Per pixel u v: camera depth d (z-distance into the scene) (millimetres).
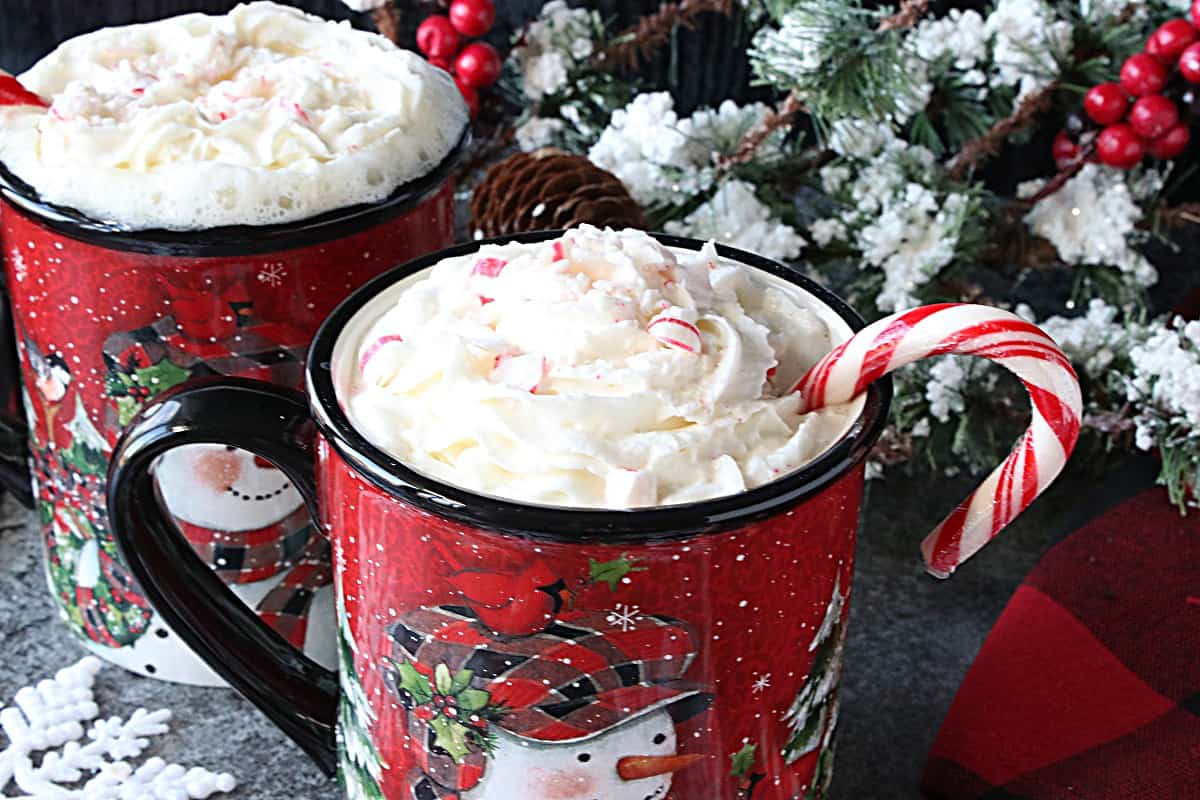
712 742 524
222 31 605
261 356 580
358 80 601
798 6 682
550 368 510
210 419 535
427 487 497
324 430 513
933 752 603
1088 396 699
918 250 694
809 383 525
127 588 613
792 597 518
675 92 820
